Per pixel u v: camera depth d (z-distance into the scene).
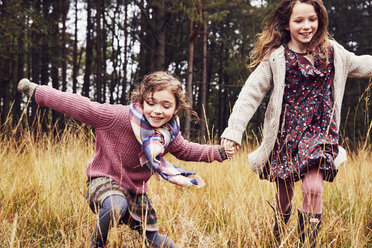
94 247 2.09
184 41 19.06
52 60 16.77
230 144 2.47
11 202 3.02
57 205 3.09
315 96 2.53
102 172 2.19
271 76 2.63
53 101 2.15
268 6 18.11
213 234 2.85
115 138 2.15
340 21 16.77
